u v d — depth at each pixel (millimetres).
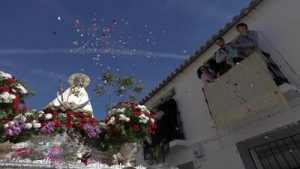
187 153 7227
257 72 5301
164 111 8125
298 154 4754
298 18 5250
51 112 4246
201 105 7234
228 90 5891
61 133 3871
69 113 4312
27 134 3699
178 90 8383
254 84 5316
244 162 5547
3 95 3670
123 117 4297
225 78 6027
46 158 3133
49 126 3768
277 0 5766
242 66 5652
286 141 4988
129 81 7777
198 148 6820
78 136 4105
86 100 5164
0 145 3164
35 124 3707
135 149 4438
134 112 4531
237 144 5844
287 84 4695
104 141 4332
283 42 5418
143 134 4520
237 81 5723
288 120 4969
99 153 4246
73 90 5258
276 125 5156
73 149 3549
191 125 7402
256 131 5512
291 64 5168
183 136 7516
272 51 5582
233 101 5730
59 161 3156
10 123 3609
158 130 7977
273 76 5156
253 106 5270
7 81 3990
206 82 6594
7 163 2777
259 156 5418
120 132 4277
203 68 6773
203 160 6652
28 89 4305
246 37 5762
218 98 6113
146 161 8250
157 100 9102
